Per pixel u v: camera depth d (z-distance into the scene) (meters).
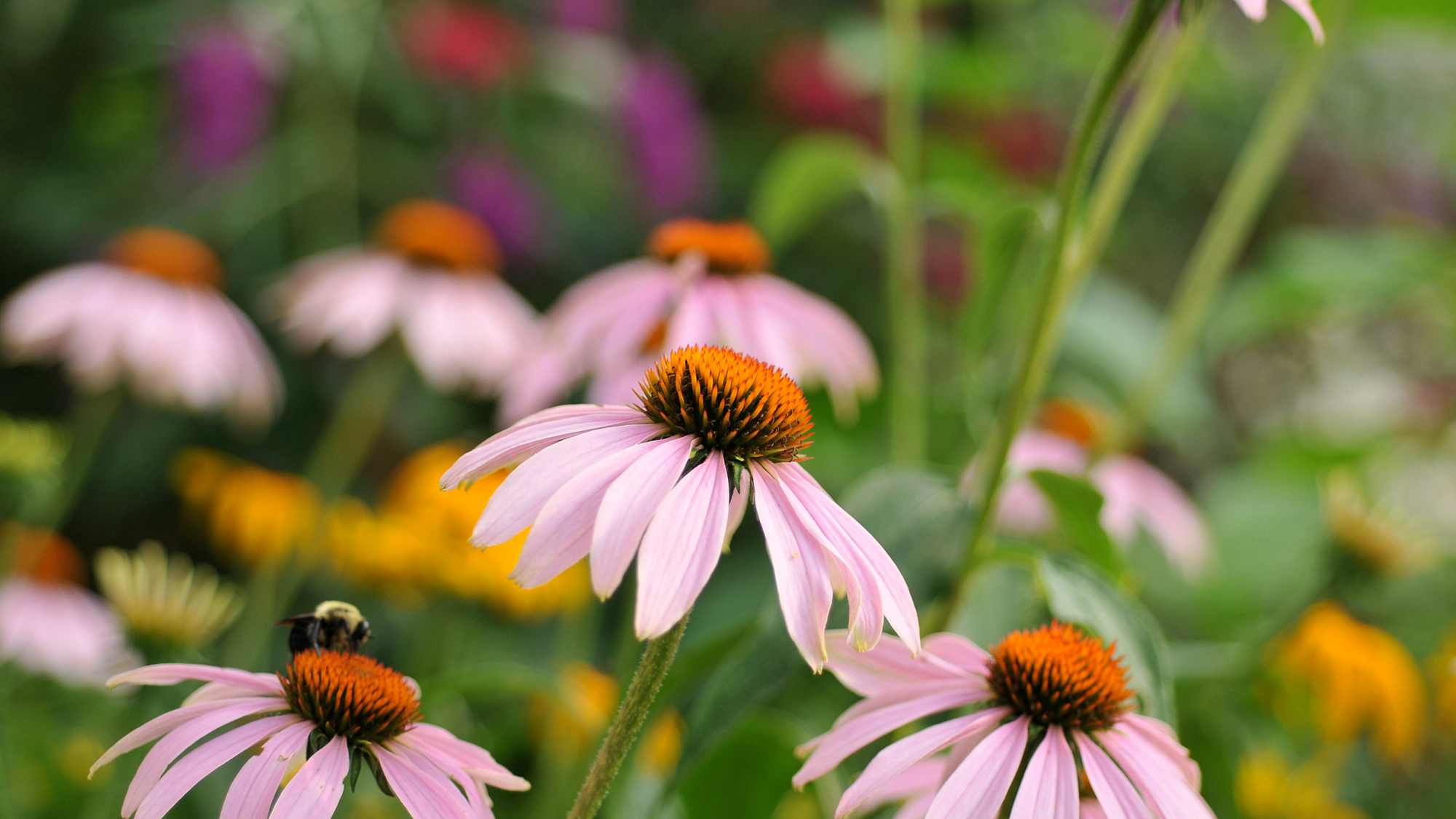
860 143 1.94
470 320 1.28
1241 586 1.33
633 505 0.80
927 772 0.88
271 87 1.63
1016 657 0.84
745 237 1.04
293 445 1.80
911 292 1.08
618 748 0.82
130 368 1.21
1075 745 0.84
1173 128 1.97
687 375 0.83
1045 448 1.19
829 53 1.89
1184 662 1.09
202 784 0.97
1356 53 1.96
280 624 0.87
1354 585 1.07
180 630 1.02
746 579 1.40
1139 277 2.11
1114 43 0.91
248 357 1.33
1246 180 1.07
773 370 0.85
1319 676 1.04
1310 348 2.08
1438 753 1.26
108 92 2.02
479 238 1.35
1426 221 2.08
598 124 1.91
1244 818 1.07
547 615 1.10
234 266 1.81
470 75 1.78
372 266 1.29
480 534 0.80
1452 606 1.28
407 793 0.81
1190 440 1.78
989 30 1.79
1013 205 0.96
